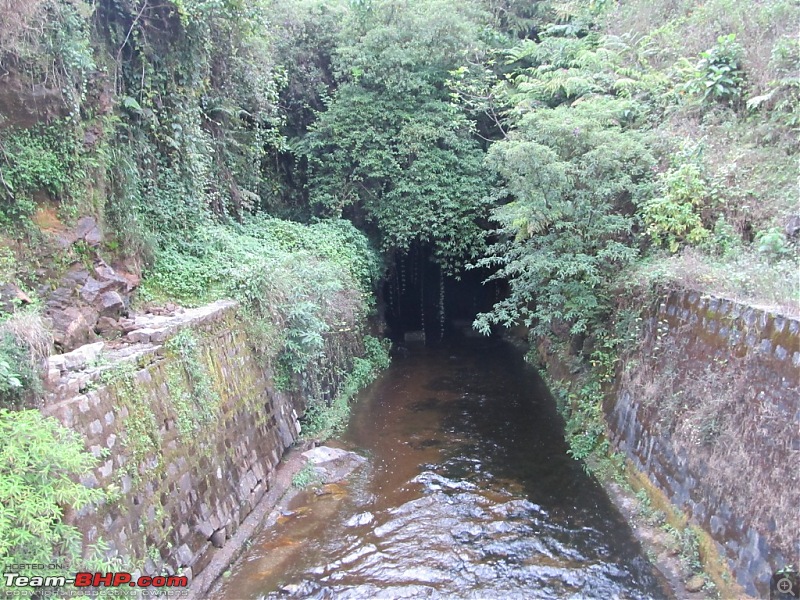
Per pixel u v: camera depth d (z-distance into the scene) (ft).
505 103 45.75
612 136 28.02
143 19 27.50
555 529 22.34
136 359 17.58
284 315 30.25
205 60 31.55
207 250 30.12
